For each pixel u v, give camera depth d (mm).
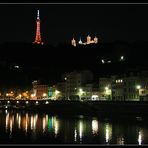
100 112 166125
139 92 194625
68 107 199750
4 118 168125
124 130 105875
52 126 123750
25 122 142625
